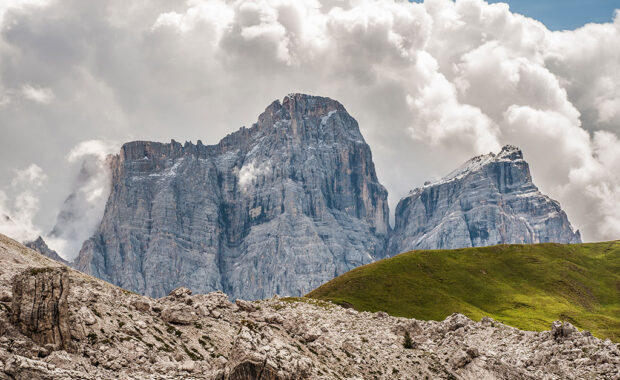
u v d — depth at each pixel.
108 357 60.44
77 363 56.94
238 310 91.06
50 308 58.47
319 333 92.50
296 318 88.50
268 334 70.06
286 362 65.38
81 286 78.62
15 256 104.88
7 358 53.06
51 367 54.00
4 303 61.72
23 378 51.97
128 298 78.25
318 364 77.81
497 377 99.00
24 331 57.53
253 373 63.53
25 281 58.41
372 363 89.50
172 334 72.94
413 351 103.38
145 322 72.44
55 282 59.31
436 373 95.88
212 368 66.81
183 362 65.44
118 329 67.25
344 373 79.94
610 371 109.12
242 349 64.50
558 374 109.75
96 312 68.44
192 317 78.44
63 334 58.84
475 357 102.12
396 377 87.94
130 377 58.03
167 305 82.19
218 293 93.94
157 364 63.16
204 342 73.81
